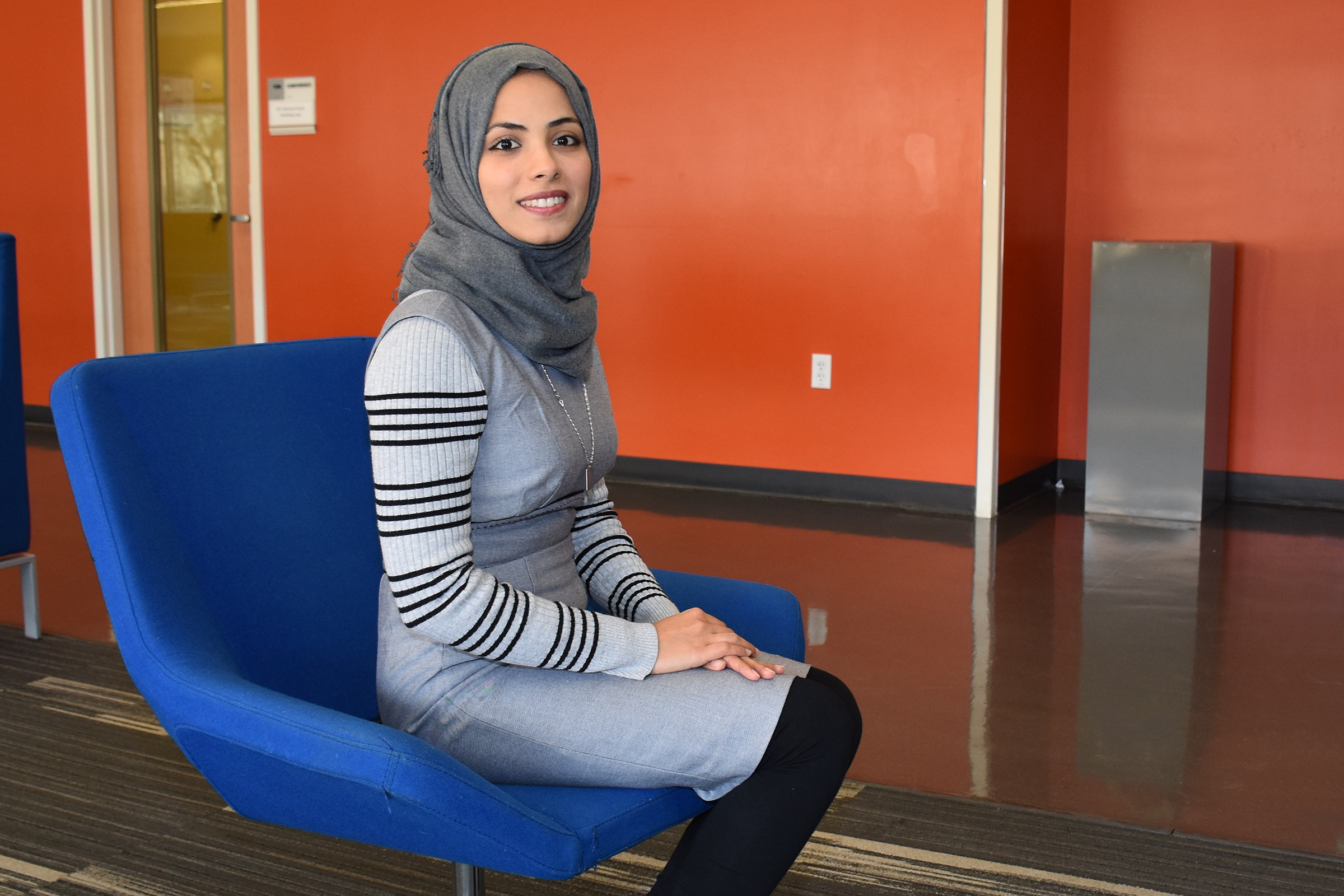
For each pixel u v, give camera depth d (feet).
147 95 20.02
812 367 16.17
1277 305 16.15
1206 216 16.40
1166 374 15.12
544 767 4.30
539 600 4.33
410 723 4.46
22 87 20.86
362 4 18.04
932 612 11.47
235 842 7.04
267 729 3.81
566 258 4.79
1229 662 10.05
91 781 7.81
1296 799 7.51
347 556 5.01
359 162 18.42
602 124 16.89
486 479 4.52
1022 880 6.54
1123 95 16.65
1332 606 11.62
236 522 4.61
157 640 4.07
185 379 4.60
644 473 17.47
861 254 15.67
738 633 5.22
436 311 4.31
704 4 16.11
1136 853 6.82
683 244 16.70
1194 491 15.21
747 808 4.16
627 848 4.17
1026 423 16.48
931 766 8.04
